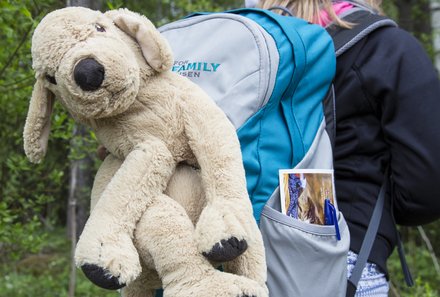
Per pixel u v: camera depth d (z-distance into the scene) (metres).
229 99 1.97
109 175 1.77
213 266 1.60
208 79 2.04
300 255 2.01
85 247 1.54
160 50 1.67
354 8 2.39
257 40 2.02
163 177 1.65
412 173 2.18
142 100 1.68
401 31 2.28
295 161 2.05
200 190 1.70
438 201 2.19
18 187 5.21
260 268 1.64
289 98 2.09
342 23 2.30
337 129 2.29
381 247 2.23
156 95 1.68
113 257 1.51
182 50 2.15
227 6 6.89
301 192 2.03
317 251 2.02
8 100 4.45
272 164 2.01
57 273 9.05
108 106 1.56
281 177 2.00
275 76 2.00
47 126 1.72
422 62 2.21
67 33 1.55
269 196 2.01
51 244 10.25
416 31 8.59
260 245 1.66
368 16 2.32
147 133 1.67
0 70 4.30
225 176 1.62
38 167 4.91
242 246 1.53
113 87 1.52
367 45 2.26
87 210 6.86
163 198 1.64
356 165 2.26
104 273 1.50
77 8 1.63
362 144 2.25
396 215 2.34
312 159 2.10
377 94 2.21
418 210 2.23
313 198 2.05
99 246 1.53
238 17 2.11
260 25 2.10
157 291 1.98
